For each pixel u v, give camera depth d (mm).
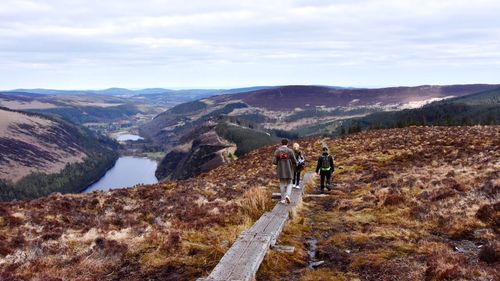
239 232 11914
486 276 7785
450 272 7977
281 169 15078
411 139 43625
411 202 15555
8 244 10742
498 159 22453
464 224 11961
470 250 10109
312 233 12812
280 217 13039
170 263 9773
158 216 14977
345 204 17031
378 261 9461
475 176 18594
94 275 9133
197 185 24328
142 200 18969
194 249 10719
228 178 31453
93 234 12141
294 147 19766
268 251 10117
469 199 14430
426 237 11508
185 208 16250
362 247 10906
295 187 19578
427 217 13500
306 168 33094
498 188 14719
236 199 17625
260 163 40750
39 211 14938
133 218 14859
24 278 8695
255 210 14961
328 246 11211
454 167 23141
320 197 19422
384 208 15539
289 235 12156
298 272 9305
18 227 12656
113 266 9828
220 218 13844
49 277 8664
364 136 56188
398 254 10023
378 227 12805
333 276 8883
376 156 34812
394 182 20859
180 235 11836
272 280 8820
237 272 8156
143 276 9172
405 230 12203
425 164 26500
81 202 17469
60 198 18375
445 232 11945
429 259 9000
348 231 12812
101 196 19453
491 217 11930
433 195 16203
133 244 11195
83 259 9969
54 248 10672
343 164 32969
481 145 31016
